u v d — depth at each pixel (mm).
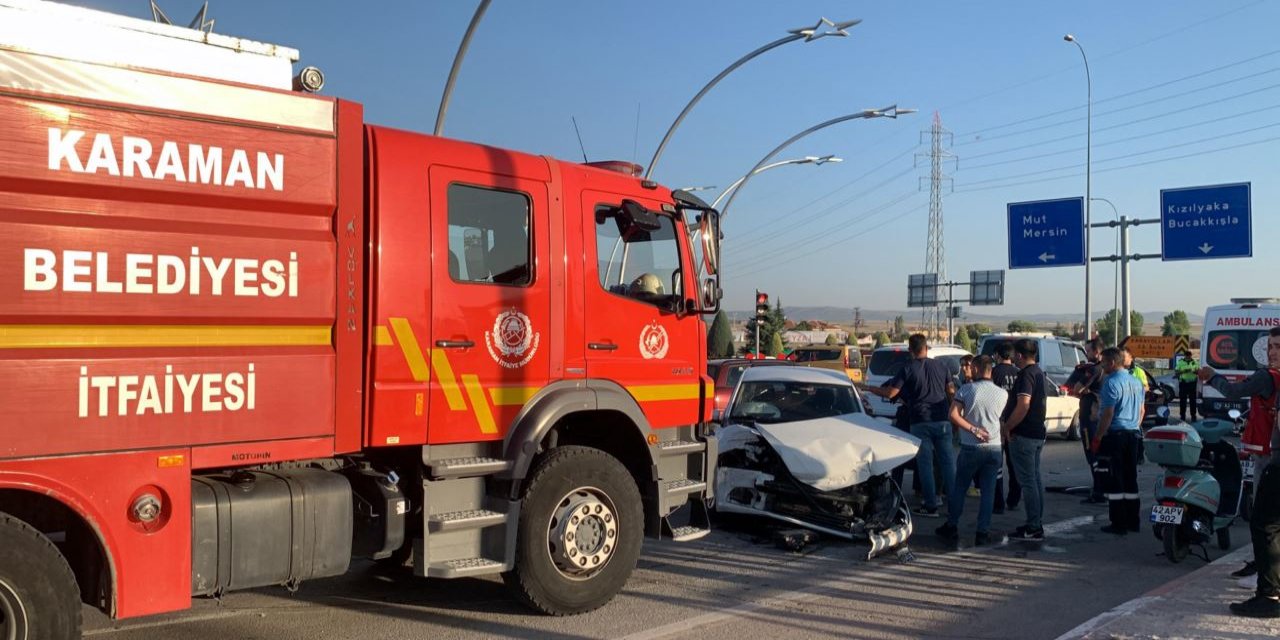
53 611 4406
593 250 6602
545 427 6113
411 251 5625
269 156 5055
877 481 8828
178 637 5758
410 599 6723
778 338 58688
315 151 5227
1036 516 9086
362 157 5457
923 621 6367
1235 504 8773
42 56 4398
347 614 6316
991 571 7844
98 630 5867
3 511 4520
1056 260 33594
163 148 4711
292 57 5238
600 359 6582
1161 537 8188
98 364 4488
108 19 4594
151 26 4730
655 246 7066
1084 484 13133
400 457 5930
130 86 4633
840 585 7324
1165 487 8094
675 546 8609
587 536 6418
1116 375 9531
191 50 4867
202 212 4855
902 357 17734
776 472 8945
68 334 4457
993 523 10062
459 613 6391
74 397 4422
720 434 9352
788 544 8445
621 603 6719
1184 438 7953
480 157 6016
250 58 5070
